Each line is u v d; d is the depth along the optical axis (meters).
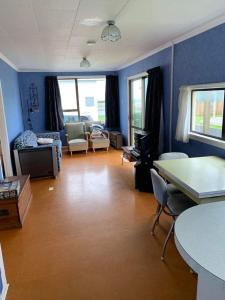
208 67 2.91
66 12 2.34
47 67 6.05
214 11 2.43
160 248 2.29
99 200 3.40
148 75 4.41
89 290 1.82
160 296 1.75
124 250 2.28
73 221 2.83
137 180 3.74
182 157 2.95
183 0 2.14
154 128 4.20
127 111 6.34
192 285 1.84
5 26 2.71
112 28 2.54
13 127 4.88
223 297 1.17
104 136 6.55
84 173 4.66
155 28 2.97
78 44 3.67
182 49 3.42
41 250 2.31
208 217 1.41
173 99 3.79
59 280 1.92
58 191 3.79
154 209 3.09
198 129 3.32
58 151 4.79
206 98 3.09
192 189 1.89
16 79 5.92
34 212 3.09
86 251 2.27
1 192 2.60
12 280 1.93
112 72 7.03
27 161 4.23
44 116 6.75
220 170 2.33
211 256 1.07
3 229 2.70
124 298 1.74
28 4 2.12
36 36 3.15
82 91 7.11
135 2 2.15
